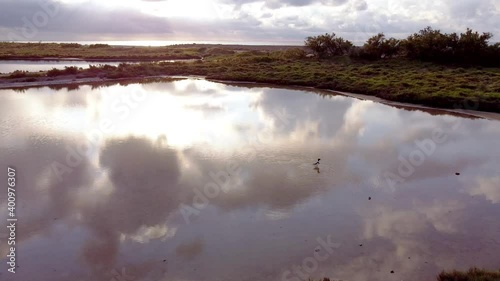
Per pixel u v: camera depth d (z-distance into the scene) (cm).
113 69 3591
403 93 2409
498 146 1473
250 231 850
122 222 884
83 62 4656
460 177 1172
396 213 942
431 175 1184
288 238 823
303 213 934
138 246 793
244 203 981
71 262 739
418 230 862
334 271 715
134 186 1074
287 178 1141
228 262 741
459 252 779
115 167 1209
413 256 763
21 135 1534
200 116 1902
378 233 847
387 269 721
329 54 4806
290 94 2669
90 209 941
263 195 1027
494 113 2044
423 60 4081
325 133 1634
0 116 1831
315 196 1027
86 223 877
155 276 701
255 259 751
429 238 830
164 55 5622
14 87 2709
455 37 3975
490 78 2881
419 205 985
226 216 916
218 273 709
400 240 821
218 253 770
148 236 830
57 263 735
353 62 4269
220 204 975
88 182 1095
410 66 3747
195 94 2561
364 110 2130
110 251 775
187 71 3706
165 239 818
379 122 1848
